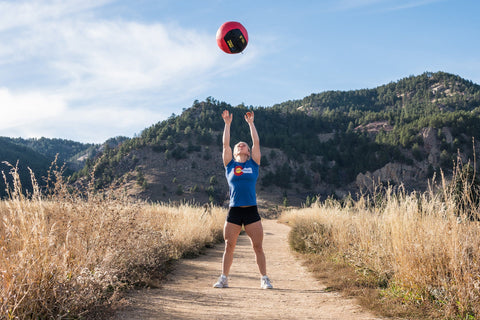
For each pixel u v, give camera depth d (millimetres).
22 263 3016
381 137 199375
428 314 3547
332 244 8094
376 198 6508
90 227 4852
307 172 185125
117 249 5012
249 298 4324
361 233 6773
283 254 9312
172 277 5836
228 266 5000
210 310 3723
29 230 3398
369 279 5160
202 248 10133
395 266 4660
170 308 3775
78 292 3314
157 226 8125
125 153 187625
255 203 4777
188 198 150500
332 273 5973
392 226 5047
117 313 3473
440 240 4320
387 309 3738
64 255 3463
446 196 4367
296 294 4598
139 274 5043
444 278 3924
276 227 23609
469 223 4133
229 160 4934
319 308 3881
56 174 5043
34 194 3875
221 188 162750
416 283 4129
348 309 3838
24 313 2756
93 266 4223
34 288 2984
